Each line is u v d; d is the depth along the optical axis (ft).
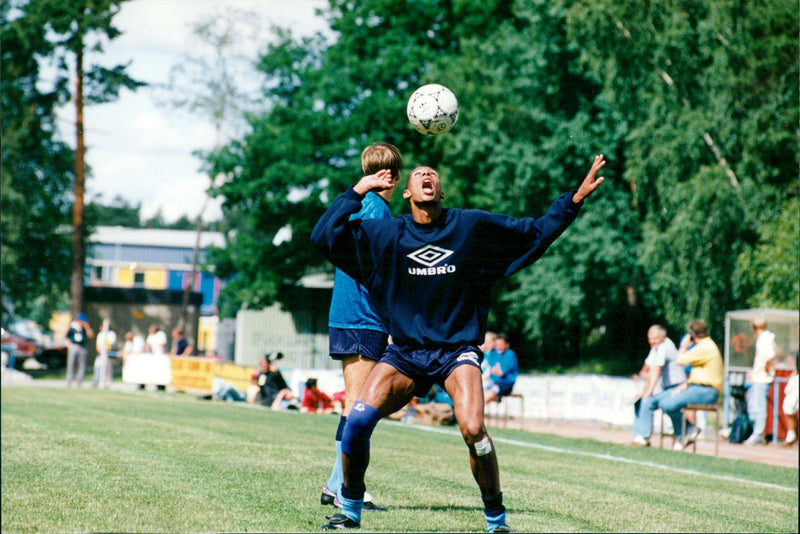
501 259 14.84
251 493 19.38
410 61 116.67
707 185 88.28
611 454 36.35
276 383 62.85
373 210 18.12
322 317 150.00
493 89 111.45
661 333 42.98
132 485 19.97
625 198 110.83
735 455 41.63
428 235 14.76
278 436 34.63
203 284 221.66
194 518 16.26
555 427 56.85
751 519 20.22
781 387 50.78
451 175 111.96
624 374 123.03
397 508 18.26
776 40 89.97
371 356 18.40
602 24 95.50
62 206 146.00
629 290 119.44
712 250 90.68
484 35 123.13
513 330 136.98
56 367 147.43
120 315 151.02
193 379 80.12
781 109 90.33
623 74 97.14
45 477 20.93
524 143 110.93
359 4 122.83
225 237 151.33
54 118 137.49
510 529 15.21
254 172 128.16
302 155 123.03
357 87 120.98
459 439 39.14
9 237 137.90
